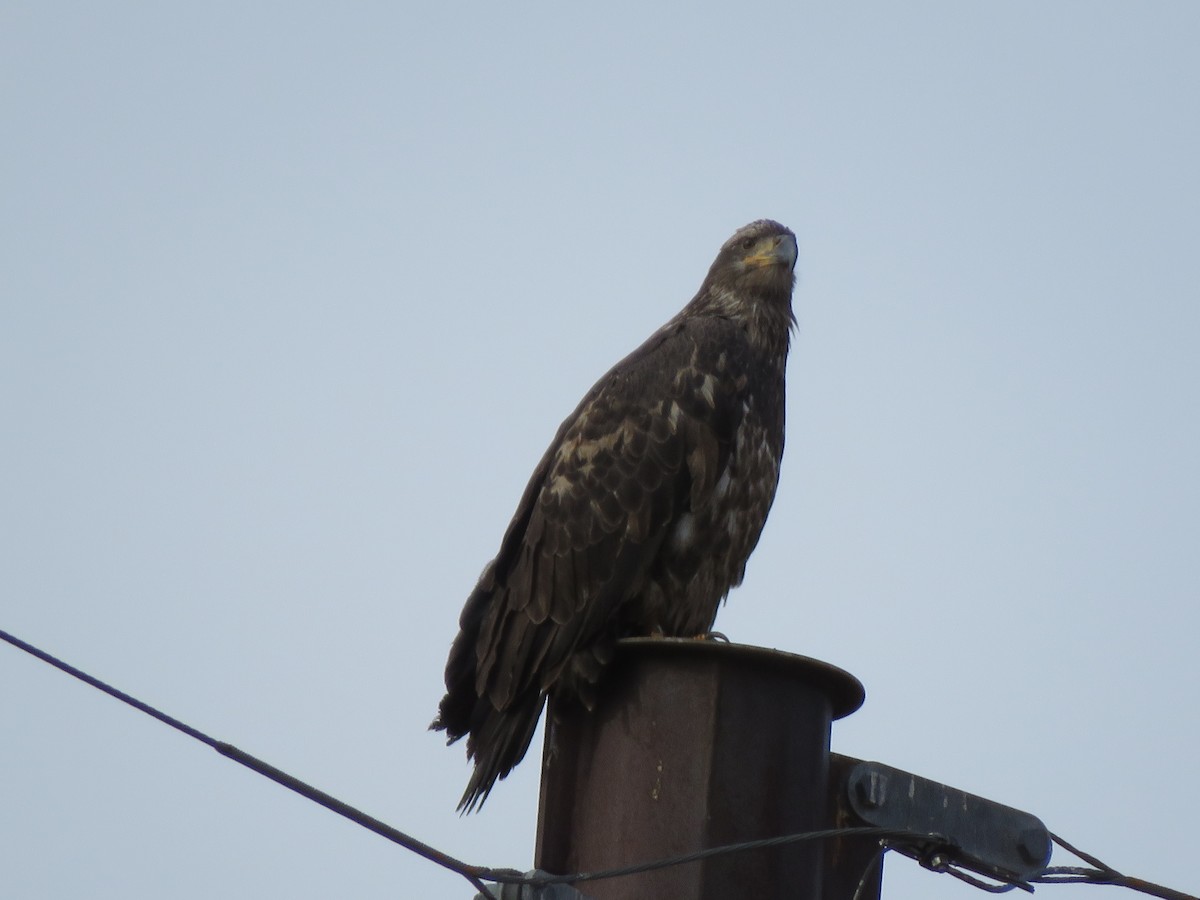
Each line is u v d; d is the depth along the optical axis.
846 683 11.38
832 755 11.65
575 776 11.71
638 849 10.82
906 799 11.53
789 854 10.79
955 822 11.60
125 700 8.65
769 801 10.84
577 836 11.34
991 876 11.66
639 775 11.06
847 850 11.34
